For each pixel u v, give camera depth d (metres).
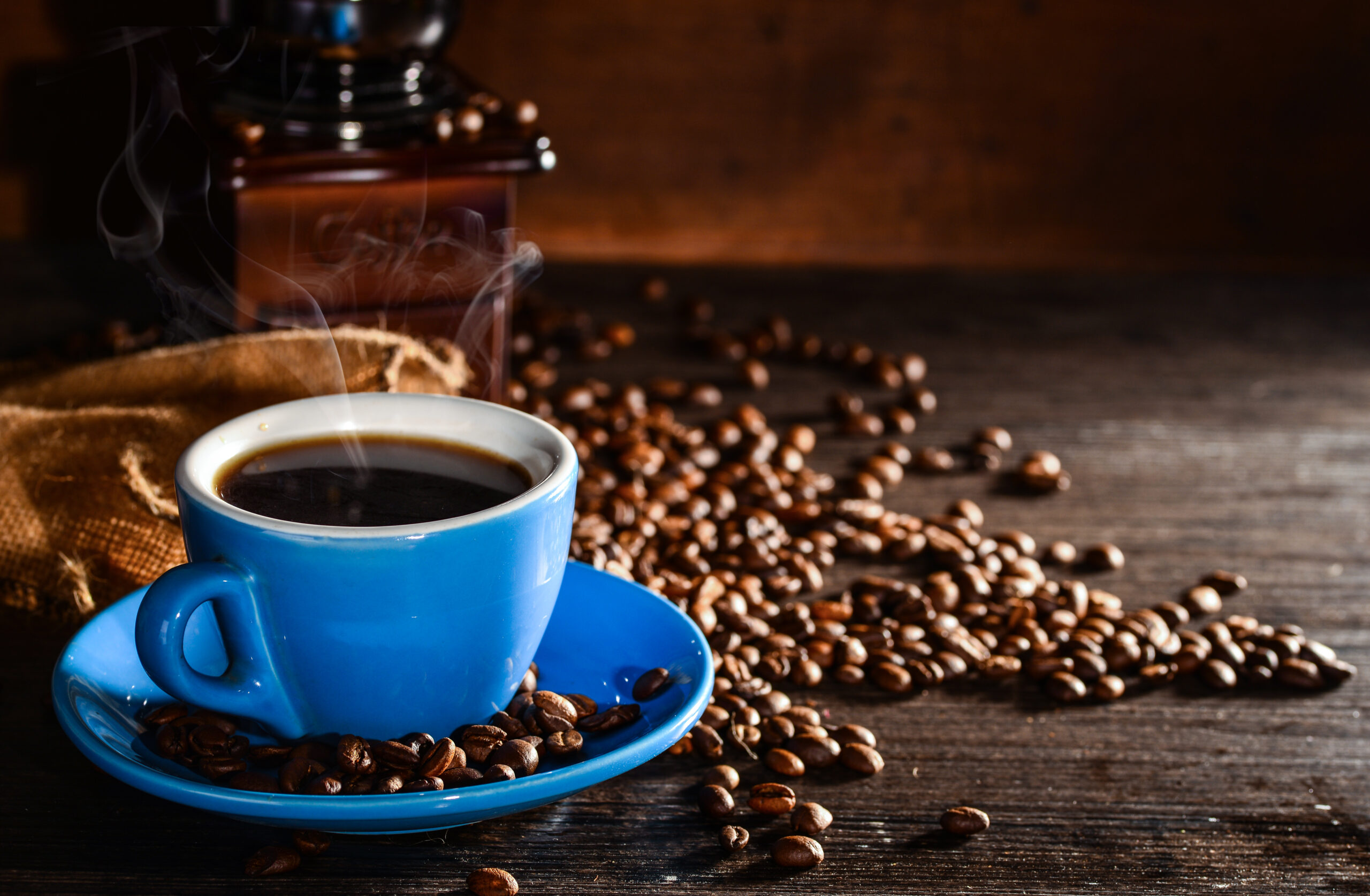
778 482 0.96
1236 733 0.80
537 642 0.73
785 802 0.75
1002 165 1.66
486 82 1.55
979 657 0.83
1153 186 1.68
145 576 0.82
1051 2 1.59
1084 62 1.62
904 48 1.60
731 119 1.60
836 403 1.09
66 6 1.36
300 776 0.70
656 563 0.88
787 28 1.57
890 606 0.87
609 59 1.56
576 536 0.87
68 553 0.82
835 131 1.62
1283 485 1.01
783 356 1.25
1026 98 1.63
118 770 0.68
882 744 0.79
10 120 1.40
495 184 0.92
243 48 0.90
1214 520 0.97
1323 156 1.68
